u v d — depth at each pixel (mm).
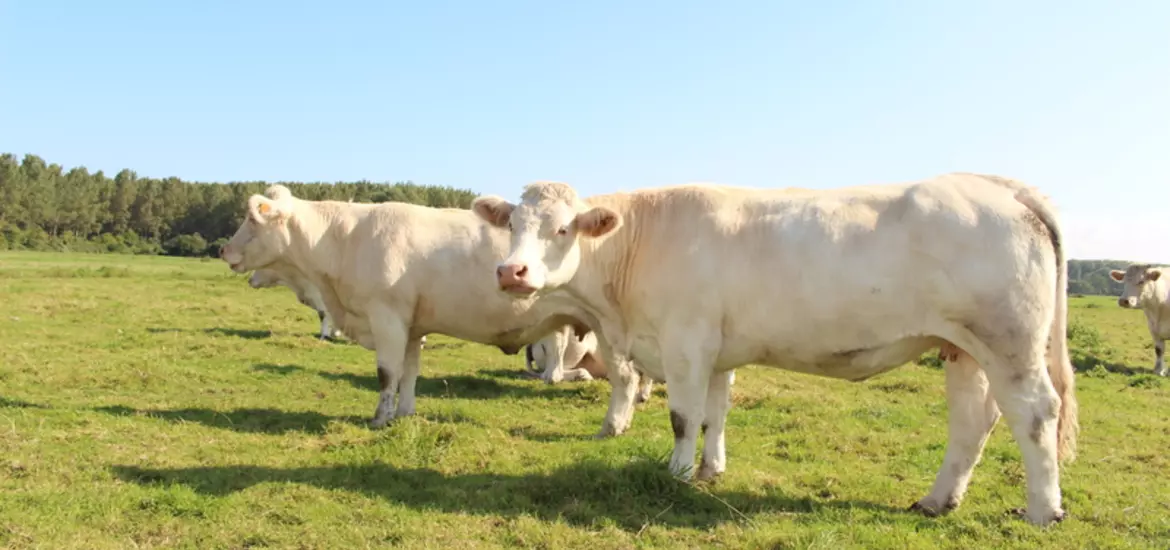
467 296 8273
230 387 10078
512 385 11250
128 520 4922
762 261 5492
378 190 72875
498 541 4812
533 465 6527
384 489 5754
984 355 5098
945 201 5176
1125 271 17922
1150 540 5105
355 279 8367
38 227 75188
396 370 8328
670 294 5762
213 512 5102
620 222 5754
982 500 6004
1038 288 4988
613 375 8117
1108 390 12578
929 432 8695
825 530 4941
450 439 6910
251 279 11797
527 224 5844
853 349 5391
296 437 7398
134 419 7762
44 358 11273
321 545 4633
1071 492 6207
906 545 4832
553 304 8031
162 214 82188
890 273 5164
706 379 5785
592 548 4734
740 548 4781
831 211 5418
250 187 79062
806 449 7652
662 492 5633
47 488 5402
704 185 6152
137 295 22625
